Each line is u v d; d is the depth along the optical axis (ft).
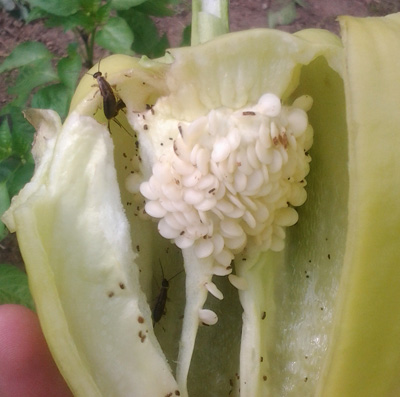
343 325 0.26
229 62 0.28
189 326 0.31
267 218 0.30
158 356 0.30
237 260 0.32
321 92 0.31
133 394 0.30
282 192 0.30
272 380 0.33
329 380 0.26
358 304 0.25
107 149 0.30
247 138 0.28
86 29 0.47
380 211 0.25
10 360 0.37
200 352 0.35
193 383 0.35
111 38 0.47
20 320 0.37
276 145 0.28
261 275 0.32
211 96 0.29
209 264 0.30
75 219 0.29
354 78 0.25
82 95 0.31
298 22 0.77
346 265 0.25
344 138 0.31
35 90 0.67
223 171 0.28
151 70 0.29
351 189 0.25
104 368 0.29
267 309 0.33
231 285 0.35
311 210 0.33
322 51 0.28
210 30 0.34
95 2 0.47
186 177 0.29
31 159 0.50
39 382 0.38
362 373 0.26
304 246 0.33
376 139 0.25
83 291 0.29
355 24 0.26
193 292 0.31
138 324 0.30
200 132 0.28
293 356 0.33
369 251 0.25
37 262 0.27
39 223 0.28
